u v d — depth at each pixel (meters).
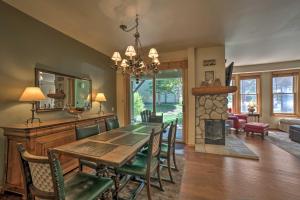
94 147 1.72
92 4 2.34
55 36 2.99
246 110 6.59
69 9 2.47
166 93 4.76
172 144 2.71
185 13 2.58
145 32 3.29
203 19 2.78
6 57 2.24
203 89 4.01
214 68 4.12
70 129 2.64
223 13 2.59
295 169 2.75
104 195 1.74
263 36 3.54
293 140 4.47
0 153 2.15
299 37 3.60
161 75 4.82
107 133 2.39
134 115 5.15
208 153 3.58
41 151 2.13
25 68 2.47
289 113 5.96
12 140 2.08
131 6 2.38
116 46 4.12
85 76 3.77
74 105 3.38
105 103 4.52
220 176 2.53
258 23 2.93
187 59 4.34
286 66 5.73
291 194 2.04
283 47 4.26
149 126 2.97
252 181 2.37
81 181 1.53
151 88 4.91
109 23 2.91
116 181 1.93
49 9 2.48
